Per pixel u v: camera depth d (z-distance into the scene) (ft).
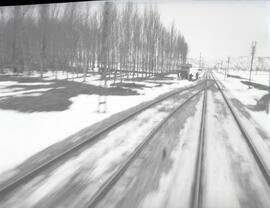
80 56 184.55
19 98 78.43
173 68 275.80
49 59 182.39
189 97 100.01
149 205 23.72
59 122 52.75
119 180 28.25
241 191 27.89
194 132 49.78
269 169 33.73
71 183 27.27
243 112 78.64
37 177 28.37
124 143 40.70
